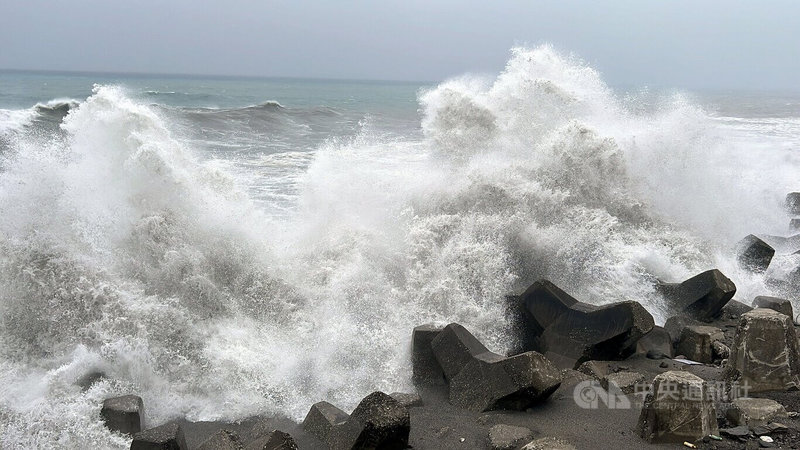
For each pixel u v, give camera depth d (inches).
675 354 220.8
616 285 259.1
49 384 181.5
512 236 271.6
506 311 232.8
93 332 205.3
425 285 246.8
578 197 310.2
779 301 249.1
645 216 315.3
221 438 148.2
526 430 159.3
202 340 213.0
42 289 210.8
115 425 165.2
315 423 167.3
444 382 196.5
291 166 537.0
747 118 1465.3
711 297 243.1
